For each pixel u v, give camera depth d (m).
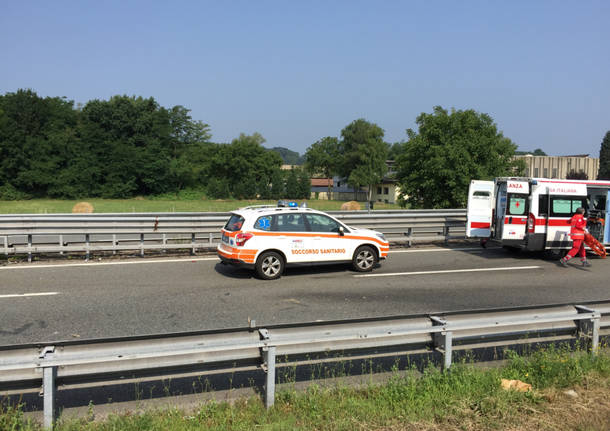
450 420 3.99
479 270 11.62
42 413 4.25
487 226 14.60
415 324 4.64
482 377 4.69
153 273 10.59
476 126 28.61
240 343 4.04
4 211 38.44
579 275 11.23
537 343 6.00
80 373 3.70
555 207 13.44
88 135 70.75
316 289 9.34
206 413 4.08
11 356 3.59
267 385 4.13
